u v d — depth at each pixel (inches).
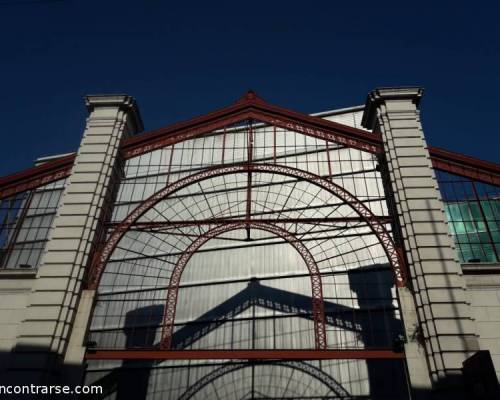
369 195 1243.2
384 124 892.0
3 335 717.9
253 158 1384.1
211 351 668.1
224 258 1291.8
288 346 1111.6
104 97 980.6
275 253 1261.1
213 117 994.7
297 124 970.7
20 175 917.2
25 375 635.5
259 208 1300.4
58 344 670.5
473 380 557.6
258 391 1075.3
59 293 714.2
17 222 877.8
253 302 1199.6
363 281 1139.3
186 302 1240.8
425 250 708.0
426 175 799.1
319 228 1237.1
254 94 1013.2
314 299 838.5
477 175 839.1
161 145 974.4
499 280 713.0
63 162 922.1
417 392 609.6
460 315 641.0
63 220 801.6
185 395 1103.0
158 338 1162.0
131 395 1125.7
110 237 811.4
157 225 829.8
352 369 1051.9
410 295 696.4
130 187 1407.5
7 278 775.7
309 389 1053.2
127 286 1246.9
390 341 1047.0
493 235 783.1
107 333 1192.8
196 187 1374.3
